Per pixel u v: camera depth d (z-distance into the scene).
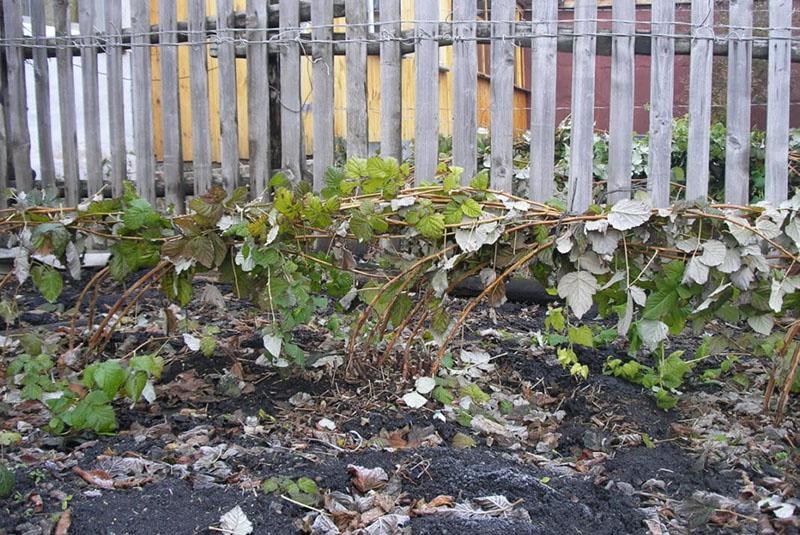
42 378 3.16
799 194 3.09
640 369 3.96
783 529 2.59
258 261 3.29
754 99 8.25
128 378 3.05
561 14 9.32
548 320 3.88
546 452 3.17
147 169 5.59
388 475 2.80
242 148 7.79
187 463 2.88
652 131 4.61
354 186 3.33
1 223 3.51
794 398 3.75
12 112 5.86
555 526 2.52
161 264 3.56
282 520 2.49
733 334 4.53
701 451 3.21
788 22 4.48
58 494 2.59
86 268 5.72
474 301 3.41
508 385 3.84
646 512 2.67
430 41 4.82
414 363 3.84
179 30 5.49
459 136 4.84
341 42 5.01
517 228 3.23
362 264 4.20
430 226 3.23
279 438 3.13
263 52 5.20
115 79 5.61
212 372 3.78
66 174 5.81
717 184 6.33
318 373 3.74
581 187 4.69
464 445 3.15
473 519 2.48
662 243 3.17
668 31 4.57
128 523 2.44
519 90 10.44
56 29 5.72
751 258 3.07
